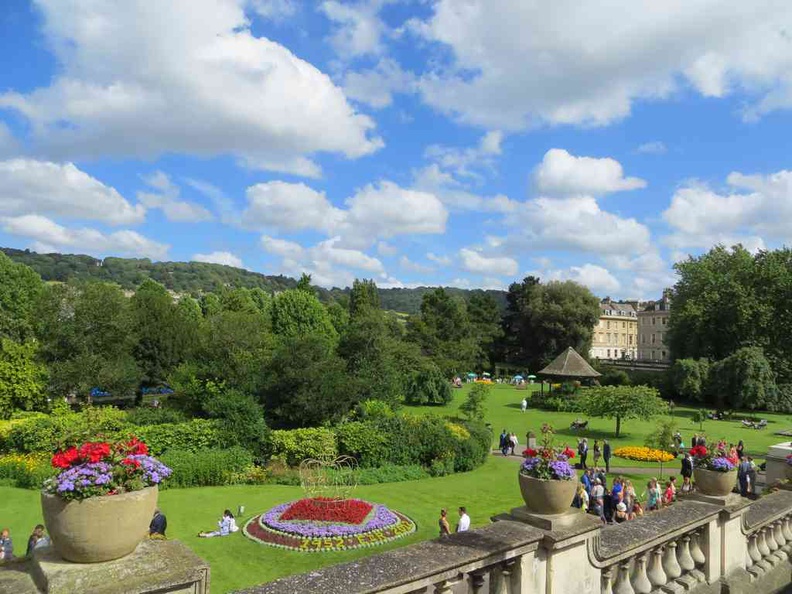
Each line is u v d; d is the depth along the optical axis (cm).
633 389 4509
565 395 5991
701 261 7481
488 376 9612
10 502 2375
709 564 736
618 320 13988
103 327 4562
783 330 6612
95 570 364
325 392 3600
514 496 2661
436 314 9638
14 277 6744
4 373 3766
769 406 5947
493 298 10988
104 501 360
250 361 3922
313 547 1817
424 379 6172
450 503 2523
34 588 359
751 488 2064
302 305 8112
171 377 3988
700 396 6338
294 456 3145
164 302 5850
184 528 2089
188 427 3117
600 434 4556
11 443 2980
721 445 978
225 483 2878
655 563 672
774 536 902
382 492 2727
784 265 6900
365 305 9062
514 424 5003
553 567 545
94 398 5747
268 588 408
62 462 381
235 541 1898
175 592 367
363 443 3228
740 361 5931
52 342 4375
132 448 418
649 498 2061
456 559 466
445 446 3284
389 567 448
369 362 4962
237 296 8262
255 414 3266
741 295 6669
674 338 7381
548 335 9381
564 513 571
